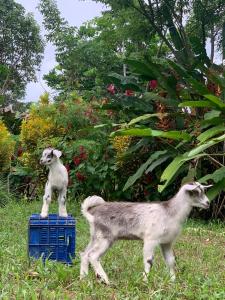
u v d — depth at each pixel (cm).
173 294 189
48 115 451
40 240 237
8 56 1147
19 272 215
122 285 203
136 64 378
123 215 215
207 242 307
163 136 334
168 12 437
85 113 424
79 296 184
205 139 321
